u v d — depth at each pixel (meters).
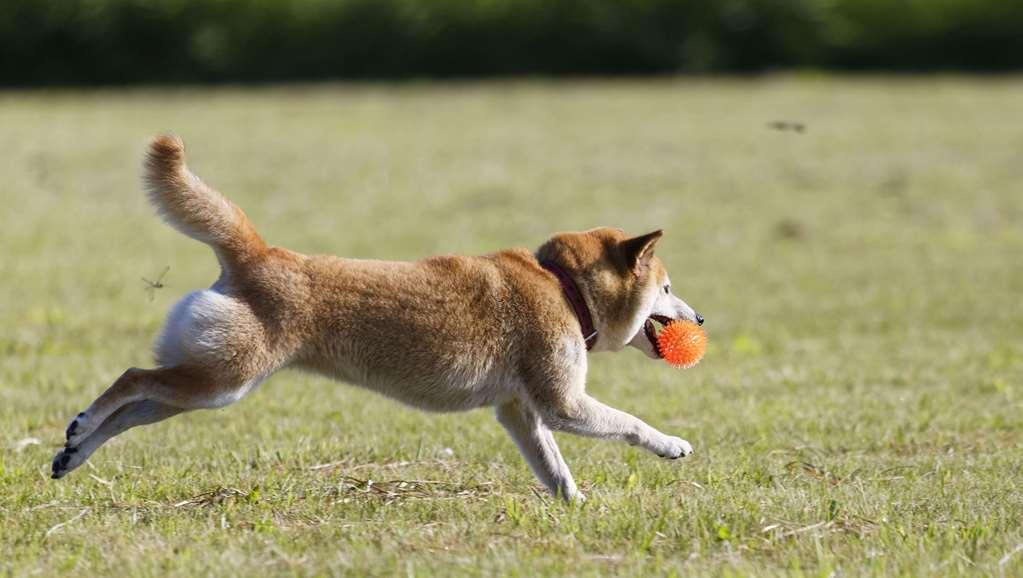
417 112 52.91
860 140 44.38
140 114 51.81
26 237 28.88
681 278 25.84
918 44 68.31
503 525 10.33
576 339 11.73
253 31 66.12
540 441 11.71
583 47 67.56
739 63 68.31
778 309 23.03
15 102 56.75
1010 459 12.91
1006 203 33.88
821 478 12.32
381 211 33.03
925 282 25.25
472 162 40.53
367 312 11.03
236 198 34.47
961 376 17.56
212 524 10.36
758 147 43.28
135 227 30.70
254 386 10.86
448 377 11.33
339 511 10.86
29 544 9.87
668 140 44.97
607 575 9.13
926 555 9.45
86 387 16.48
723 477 12.16
